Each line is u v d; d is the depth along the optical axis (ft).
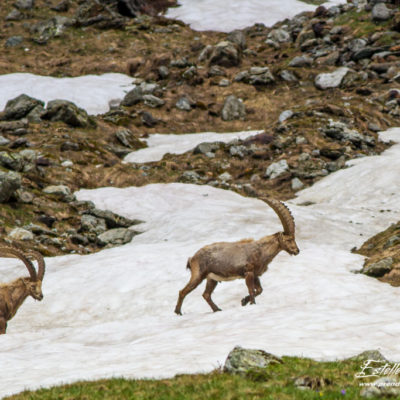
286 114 527.81
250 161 454.40
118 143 508.94
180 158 466.70
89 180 420.36
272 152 459.73
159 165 453.99
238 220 310.04
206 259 179.63
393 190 357.61
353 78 614.75
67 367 124.06
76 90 635.66
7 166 394.32
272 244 176.45
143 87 641.81
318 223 300.20
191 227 309.22
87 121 531.91
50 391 99.04
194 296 205.36
